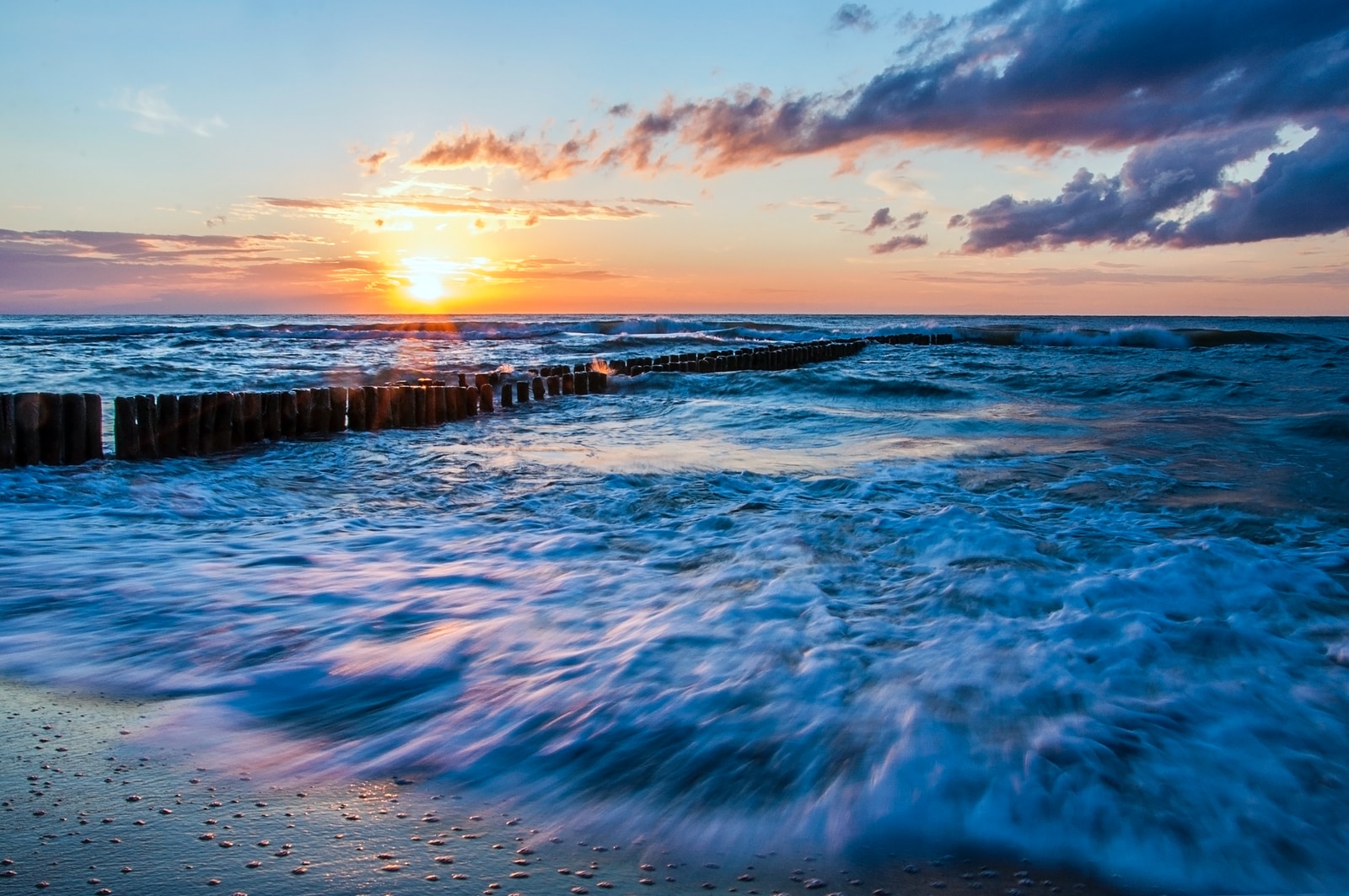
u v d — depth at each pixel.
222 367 20.52
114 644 3.64
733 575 4.49
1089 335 36.78
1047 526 5.54
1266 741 2.62
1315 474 7.61
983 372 21.44
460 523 6.09
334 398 11.03
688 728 2.78
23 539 5.50
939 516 5.38
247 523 6.11
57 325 54.94
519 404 15.30
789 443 10.10
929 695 2.92
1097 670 3.11
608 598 4.18
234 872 2.06
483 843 2.21
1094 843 2.17
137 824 2.27
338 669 3.37
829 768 2.51
